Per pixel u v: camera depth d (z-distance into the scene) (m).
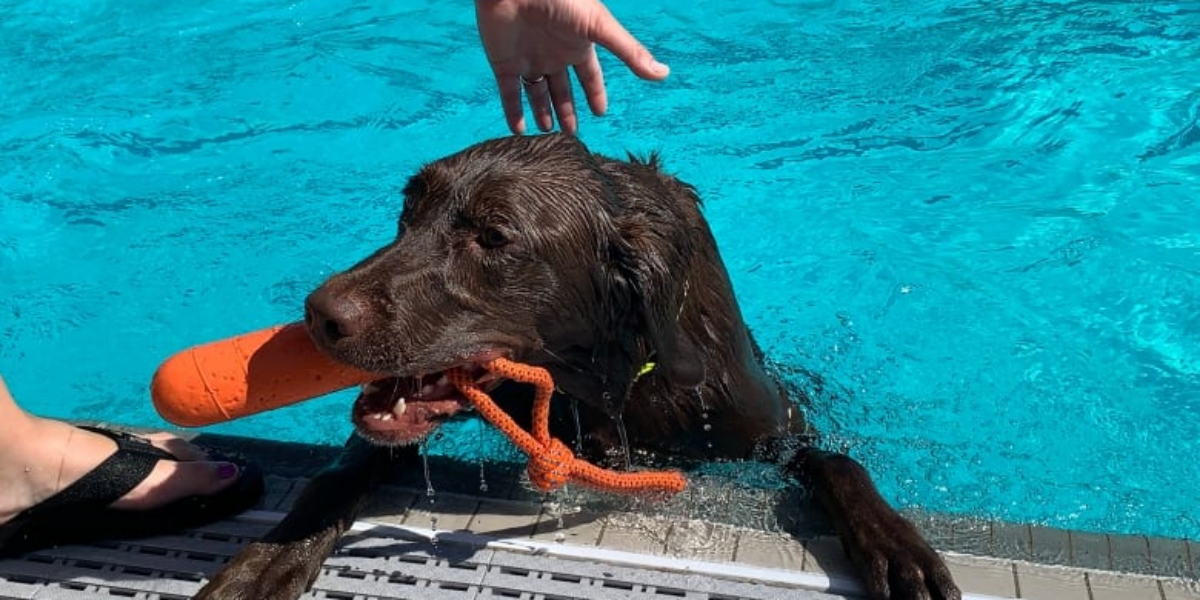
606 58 1.65
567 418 0.88
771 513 0.81
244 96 1.58
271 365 0.72
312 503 0.78
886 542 0.74
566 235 0.76
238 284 1.22
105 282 1.23
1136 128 1.42
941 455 0.98
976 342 1.11
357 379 0.74
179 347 1.13
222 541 0.79
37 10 1.84
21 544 0.78
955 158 1.39
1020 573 0.74
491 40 0.93
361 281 0.71
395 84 1.59
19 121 1.53
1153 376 1.07
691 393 0.85
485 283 0.75
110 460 0.77
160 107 1.56
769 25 1.72
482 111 1.52
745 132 1.45
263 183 1.39
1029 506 0.92
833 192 1.34
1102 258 1.21
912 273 1.21
